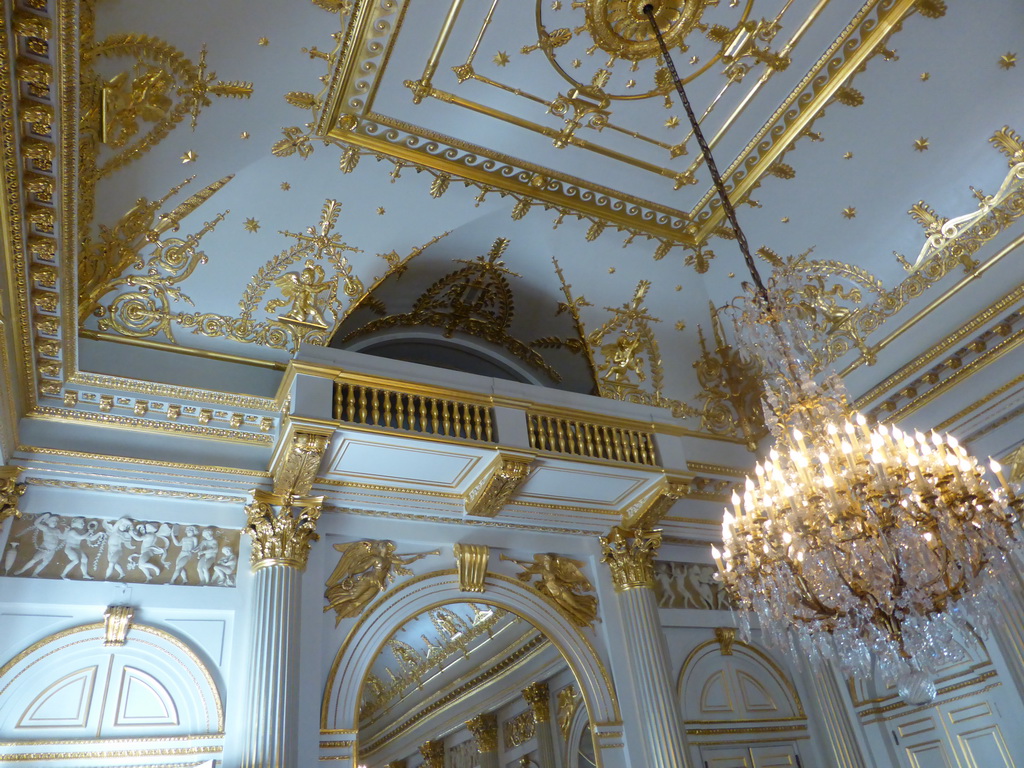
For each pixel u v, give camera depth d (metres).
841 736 11.01
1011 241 9.28
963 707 9.90
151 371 8.85
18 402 7.69
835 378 7.30
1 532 7.50
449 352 12.61
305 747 7.99
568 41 8.50
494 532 10.40
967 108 9.05
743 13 8.43
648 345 12.12
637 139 9.74
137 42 6.75
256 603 8.23
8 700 7.03
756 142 9.90
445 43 8.29
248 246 9.23
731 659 11.42
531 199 10.27
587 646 10.24
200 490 8.61
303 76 8.18
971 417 9.70
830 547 6.12
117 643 7.60
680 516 11.85
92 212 7.84
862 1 8.42
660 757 9.52
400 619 9.32
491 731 14.54
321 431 8.23
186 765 7.37
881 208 10.19
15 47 5.04
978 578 5.95
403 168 9.45
